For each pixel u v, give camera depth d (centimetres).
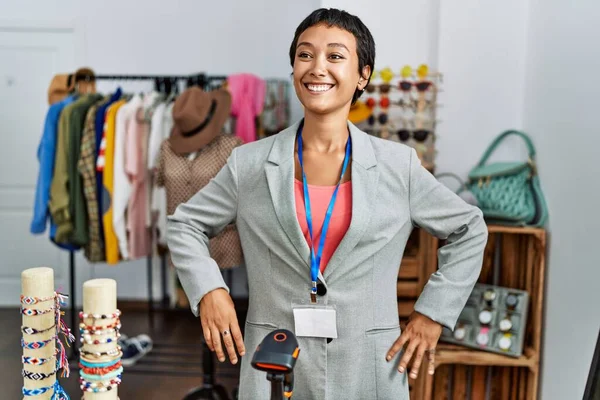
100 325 94
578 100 192
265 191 124
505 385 235
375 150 126
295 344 83
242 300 423
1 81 422
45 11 419
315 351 121
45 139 293
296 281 121
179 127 279
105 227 293
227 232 277
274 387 80
